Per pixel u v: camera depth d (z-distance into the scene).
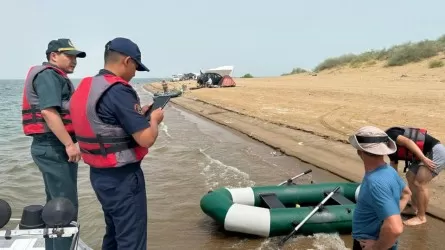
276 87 33.16
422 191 5.71
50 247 3.37
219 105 24.75
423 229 5.68
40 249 3.51
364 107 16.75
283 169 9.65
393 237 2.96
